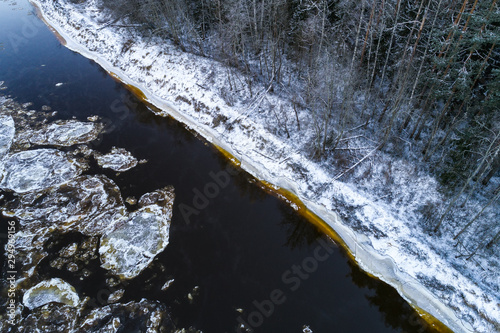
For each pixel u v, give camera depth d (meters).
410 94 29.42
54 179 30.61
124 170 31.89
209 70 37.94
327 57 28.38
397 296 22.77
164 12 41.84
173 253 25.44
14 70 45.47
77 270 24.27
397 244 24.03
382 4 27.62
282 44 37.59
